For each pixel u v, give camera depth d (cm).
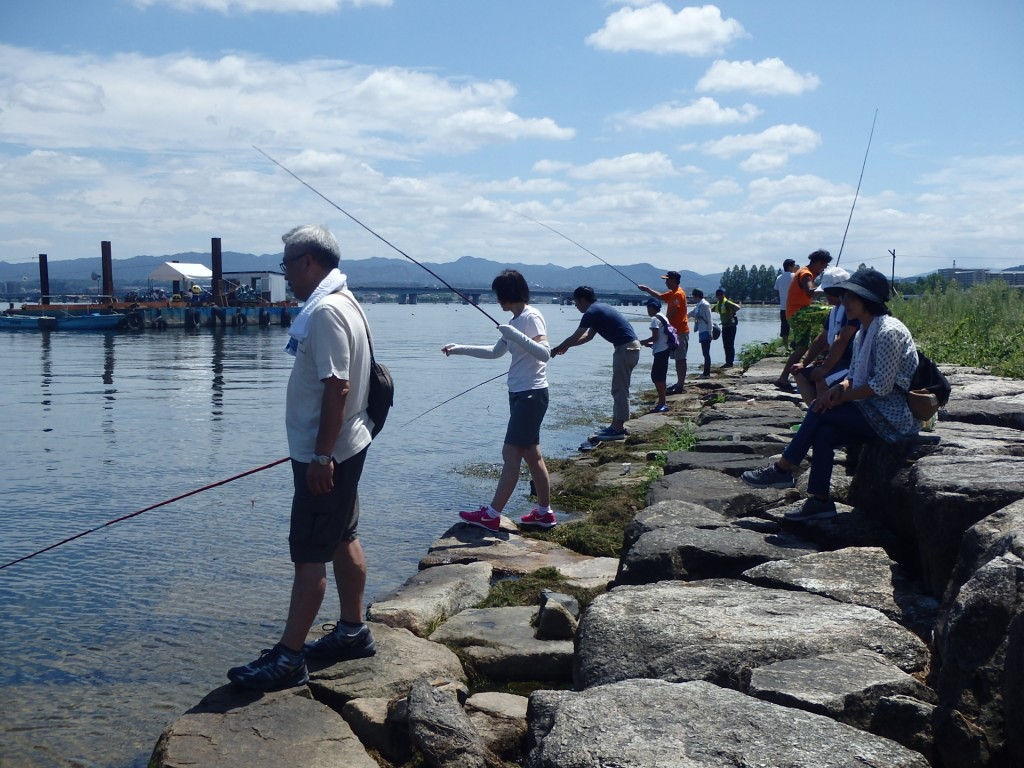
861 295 498
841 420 511
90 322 4541
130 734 374
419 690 351
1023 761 273
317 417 384
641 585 447
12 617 509
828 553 462
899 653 350
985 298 1845
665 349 1326
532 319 662
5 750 360
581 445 1120
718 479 686
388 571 603
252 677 372
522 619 487
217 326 5041
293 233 397
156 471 936
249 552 642
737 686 333
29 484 867
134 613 517
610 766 261
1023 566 305
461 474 930
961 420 702
